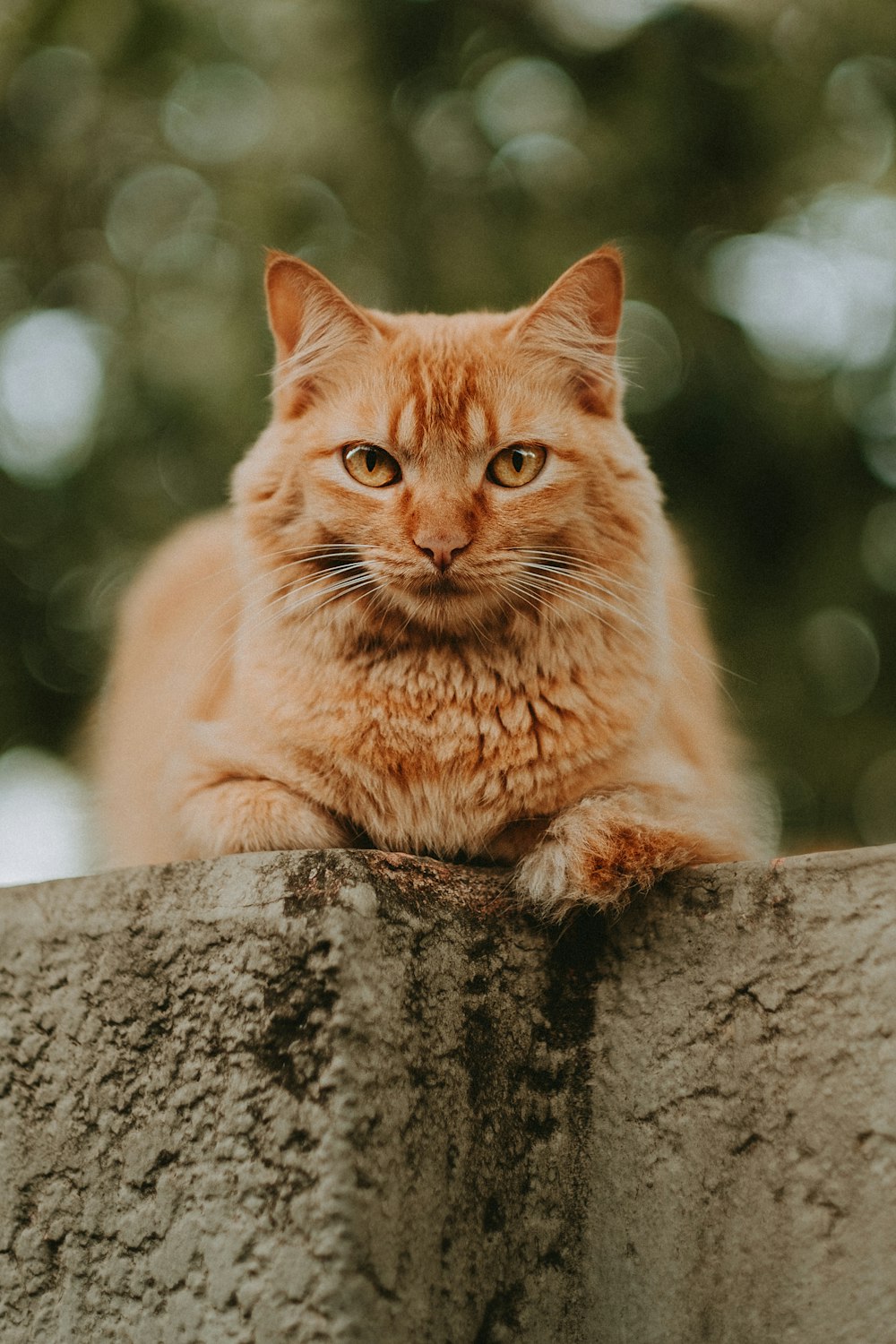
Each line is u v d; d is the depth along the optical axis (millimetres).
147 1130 588
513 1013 604
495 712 669
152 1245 580
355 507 675
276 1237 563
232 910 590
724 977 595
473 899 610
